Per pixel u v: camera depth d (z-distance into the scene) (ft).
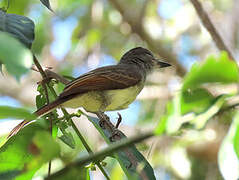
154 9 55.72
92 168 18.10
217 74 11.40
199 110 12.46
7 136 20.08
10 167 17.98
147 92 47.78
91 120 21.18
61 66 51.80
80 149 28.32
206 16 36.29
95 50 48.88
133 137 12.71
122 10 53.31
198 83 11.59
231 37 47.03
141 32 53.78
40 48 52.24
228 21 48.11
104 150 12.87
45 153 12.50
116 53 54.19
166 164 42.83
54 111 21.77
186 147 43.83
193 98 12.30
